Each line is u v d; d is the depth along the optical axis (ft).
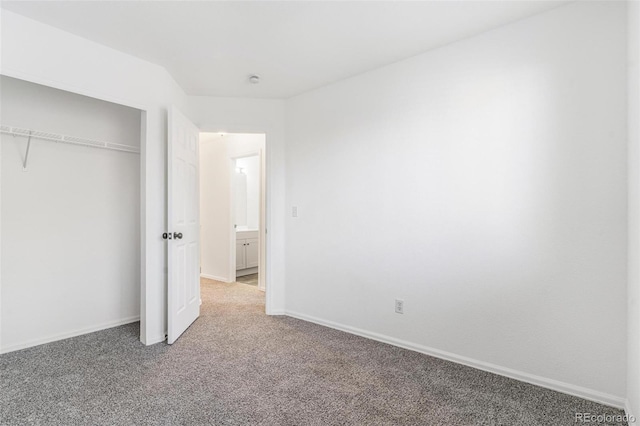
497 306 7.16
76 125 9.41
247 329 9.87
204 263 17.72
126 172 10.52
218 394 6.31
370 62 8.69
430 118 8.07
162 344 8.73
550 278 6.54
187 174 9.86
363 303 9.39
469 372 7.25
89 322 9.64
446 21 6.86
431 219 8.07
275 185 11.25
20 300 8.36
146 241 8.70
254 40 7.63
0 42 6.32
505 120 7.00
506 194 7.00
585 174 6.18
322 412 5.78
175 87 9.86
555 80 6.45
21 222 8.39
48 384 6.62
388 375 7.11
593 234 6.12
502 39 7.02
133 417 5.57
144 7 6.36
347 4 6.29
